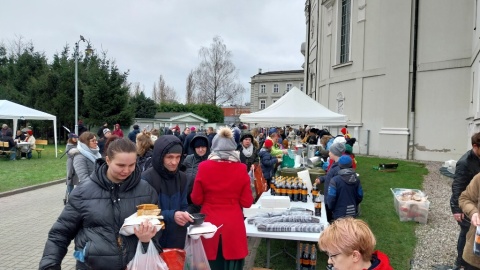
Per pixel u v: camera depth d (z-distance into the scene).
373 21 18.75
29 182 11.16
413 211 6.89
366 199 8.75
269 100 82.56
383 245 5.71
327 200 4.91
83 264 2.25
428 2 16.11
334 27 22.78
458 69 15.22
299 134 24.92
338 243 1.73
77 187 2.34
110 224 2.26
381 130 17.77
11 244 5.79
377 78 18.47
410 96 16.72
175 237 2.97
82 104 29.77
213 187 3.50
